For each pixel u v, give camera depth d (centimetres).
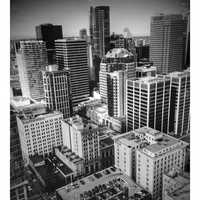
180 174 4044
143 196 3975
